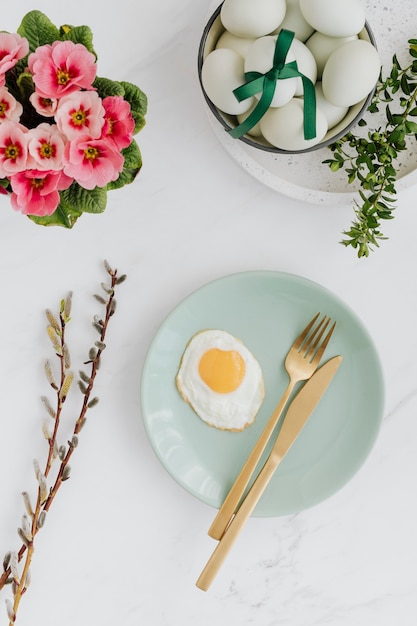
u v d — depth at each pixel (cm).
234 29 93
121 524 116
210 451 112
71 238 112
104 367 114
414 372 114
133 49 108
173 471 107
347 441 110
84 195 88
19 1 106
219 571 117
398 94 106
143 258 113
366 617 118
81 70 80
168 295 114
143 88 109
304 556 117
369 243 113
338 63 91
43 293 113
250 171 105
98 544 116
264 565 117
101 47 108
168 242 113
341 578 118
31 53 84
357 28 92
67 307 107
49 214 82
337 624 118
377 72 92
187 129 110
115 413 115
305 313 110
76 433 107
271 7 90
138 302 114
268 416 111
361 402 109
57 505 115
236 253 113
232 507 107
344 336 109
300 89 93
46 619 116
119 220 112
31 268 112
